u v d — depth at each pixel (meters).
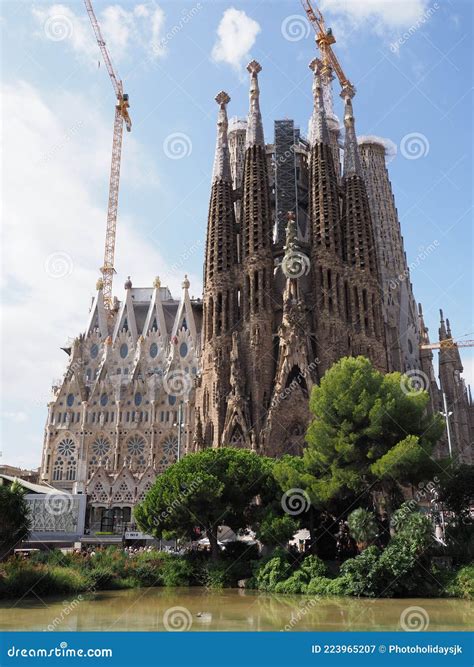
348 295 99.75
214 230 105.44
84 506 64.50
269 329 96.00
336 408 50.09
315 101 112.19
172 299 155.62
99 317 147.75
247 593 44.16
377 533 44.22
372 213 163.62
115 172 176.88
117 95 174.00
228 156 111.62
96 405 134.38
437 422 49.72
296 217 112.94
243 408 89.06
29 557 48.84
